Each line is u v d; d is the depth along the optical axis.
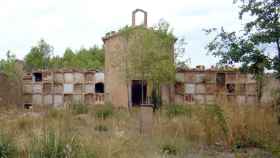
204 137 11.10
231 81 31.14
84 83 33.34
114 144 8.09
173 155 9.09
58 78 33.44
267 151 9.77
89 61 59.06
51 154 6.49
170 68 28.28
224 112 10.79
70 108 19.41
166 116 16.50
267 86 18.75
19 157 6.92
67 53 65.25
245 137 10.59
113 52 32.12
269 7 9.17
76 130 10.50
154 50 28.09
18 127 11.59
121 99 31.86
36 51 53.25
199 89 31.97
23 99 33.00
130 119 16.62
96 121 15.21
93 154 6.96
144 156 8.07
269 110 11.26
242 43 9.47
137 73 28.83
